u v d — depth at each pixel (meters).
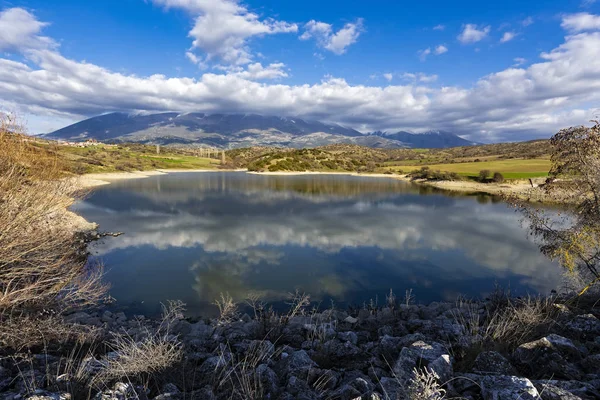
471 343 4.94
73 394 3.77
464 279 15.50
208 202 41.66
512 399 3.02
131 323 9.98
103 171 79.44
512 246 21.50
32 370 4.29
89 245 20.92
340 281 15.20
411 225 28.31
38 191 8.57
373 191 59.69
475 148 199.38
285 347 5.95
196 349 5.98
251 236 23.88
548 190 8.62
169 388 4.00
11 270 7.31
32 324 5.91
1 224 7.08
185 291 13.82
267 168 121.88
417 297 13.41
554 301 8.42
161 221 28.89
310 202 43.12
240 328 7.93
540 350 4.46
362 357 5.45
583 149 7.79
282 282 15.01
